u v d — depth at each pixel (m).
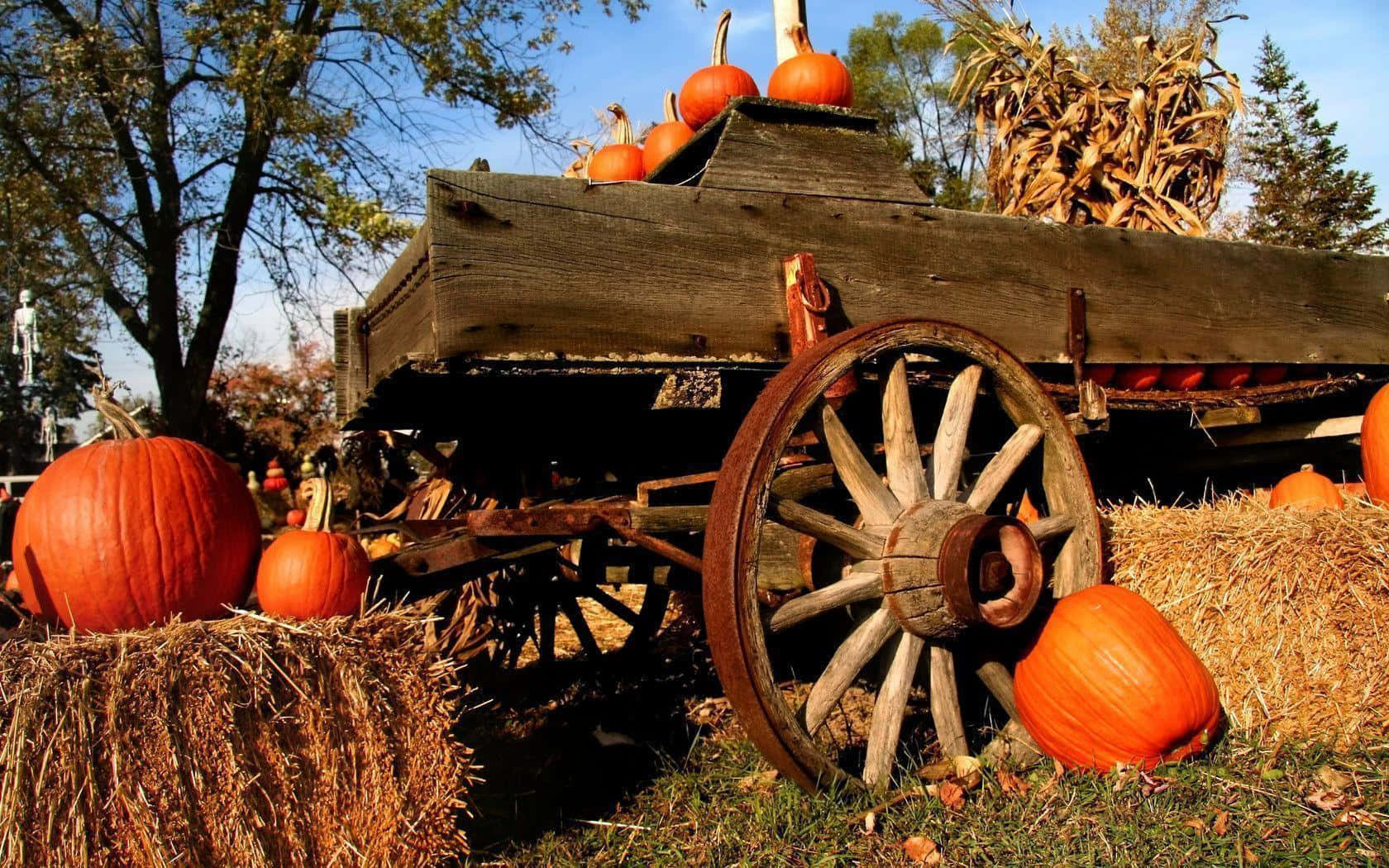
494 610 4.31
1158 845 2.51
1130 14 12.88
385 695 2.38
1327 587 3.23
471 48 15.33
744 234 3.05
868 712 3.80
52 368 17.53
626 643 4.35
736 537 2.55
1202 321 4.07
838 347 2.77
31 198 14.83
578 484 4.37
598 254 2.79
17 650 2.07
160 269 16.38
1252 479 5.40
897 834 2.67
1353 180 18.75
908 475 3.00
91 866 2.02
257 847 2.18
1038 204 5.46
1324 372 4.71
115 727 2.06
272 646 2.26
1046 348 3.61
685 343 2.91
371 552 7.04
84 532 2.45
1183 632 3.41
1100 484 4.93
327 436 18.31
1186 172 5.40
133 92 14.24
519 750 3.68
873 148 3.43
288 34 13.77
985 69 5.91
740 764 3.30
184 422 16.69
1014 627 2.99
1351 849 2.46
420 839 2.39
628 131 5.06
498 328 2.62
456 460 4.66
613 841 2.82
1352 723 3.18
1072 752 2.99
